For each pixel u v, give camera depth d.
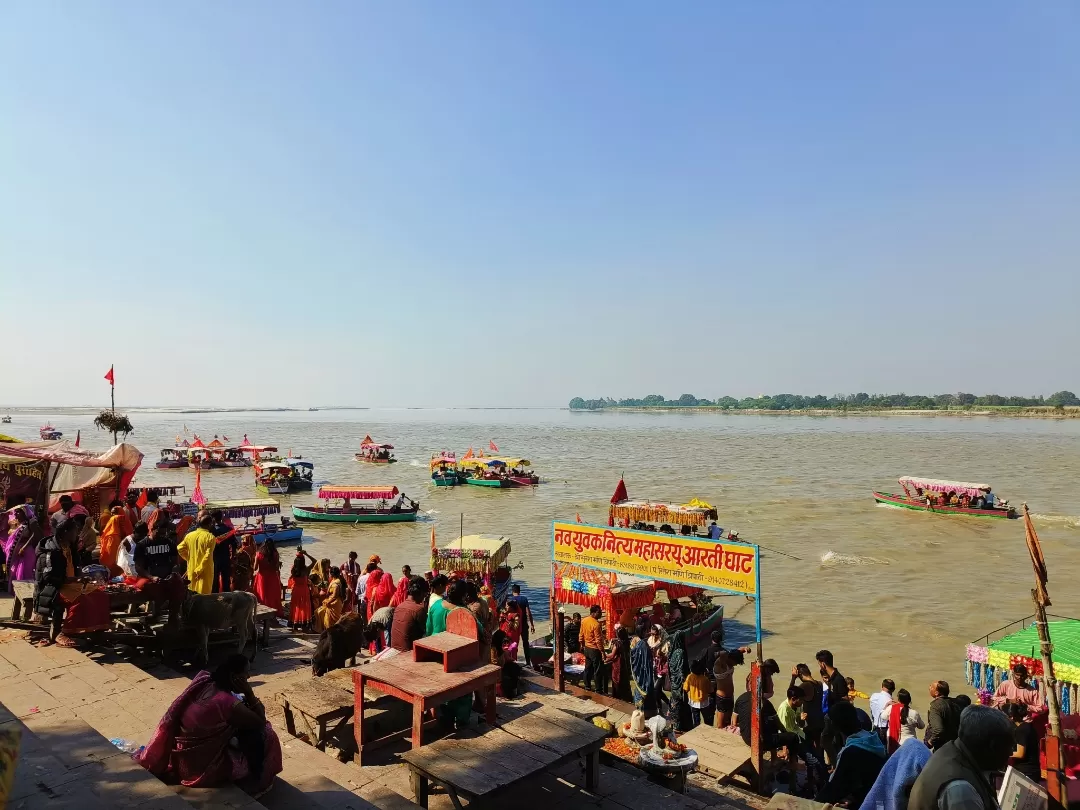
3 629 10.85
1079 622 15.60
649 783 7.59
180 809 5.17
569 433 183.62
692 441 140.88
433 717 8.32
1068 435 152.75
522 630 16.19
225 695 5.88
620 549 11.34
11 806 5.07
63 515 11.60
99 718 7.73
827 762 10.26
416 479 72.31
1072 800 6.10
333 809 5.82
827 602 26.39
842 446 120.00
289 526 39.19
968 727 3.74
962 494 47.09
